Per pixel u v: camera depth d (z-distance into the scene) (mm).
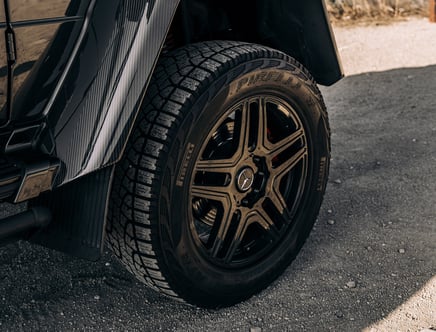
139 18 2127
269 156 2566
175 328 2541
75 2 2049
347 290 2701
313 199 2832
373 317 2525
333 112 4637
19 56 1977
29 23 1960
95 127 2076
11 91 2016
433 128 4246
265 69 2422
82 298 2748
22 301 2746
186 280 2385
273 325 2523
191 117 2229
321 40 2891
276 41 2938
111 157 2074
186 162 2262
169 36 2799
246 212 2557
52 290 2807
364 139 4160
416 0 7184
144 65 2119
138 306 2684
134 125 2240
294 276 2816
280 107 2582
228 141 2553
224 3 2842
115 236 2318
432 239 3031
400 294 2650
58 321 2623
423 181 3588
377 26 6789
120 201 2240
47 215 2152
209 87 2268
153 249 2244
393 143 4074
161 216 2223
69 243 2184
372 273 2807
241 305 2648
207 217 2729
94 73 2102
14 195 2010
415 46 6070
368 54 5922
